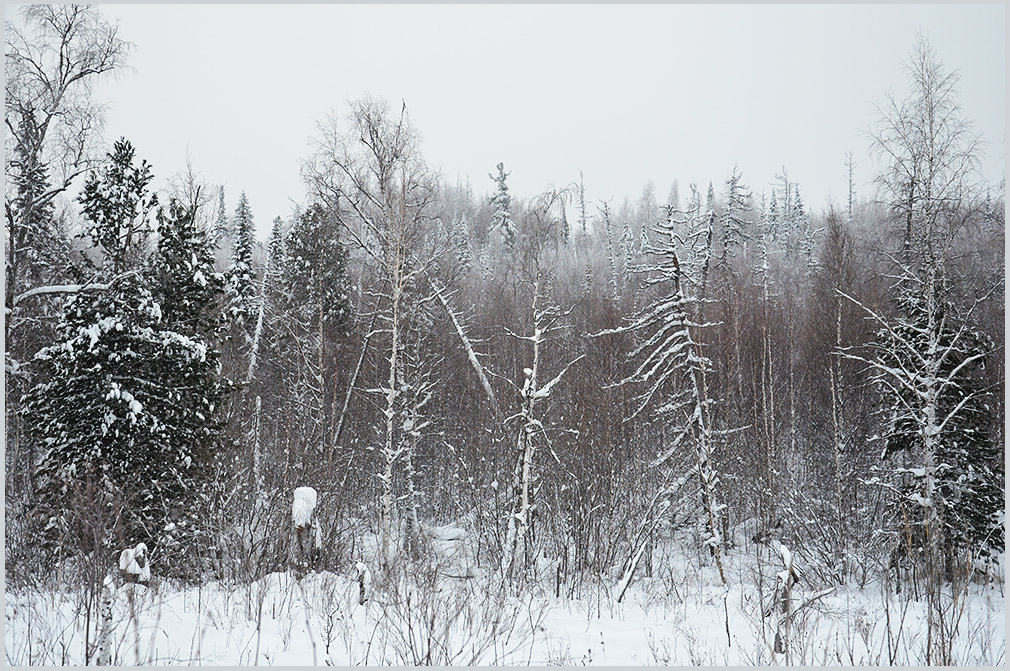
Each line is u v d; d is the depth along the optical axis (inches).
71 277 638.5
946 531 621.9
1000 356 802.2
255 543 617.0
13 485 676.1
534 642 378.3
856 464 905.5
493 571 673.0
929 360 618.2
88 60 707.4
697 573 741.9
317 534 537.3
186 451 611.8
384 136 780.0
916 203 664.4
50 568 517.7
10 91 668.1
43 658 298.7
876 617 484.7
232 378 895.1
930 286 637.9
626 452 828.6
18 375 663.8
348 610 390.0
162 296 645.9
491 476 881.5
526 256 757.9
